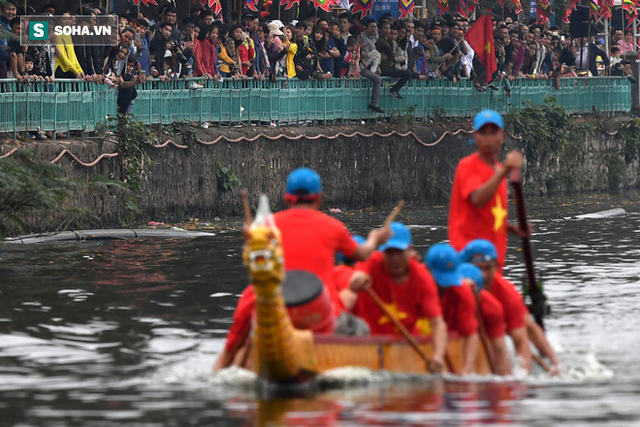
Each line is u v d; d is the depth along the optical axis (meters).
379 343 18.89
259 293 17.33
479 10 76.31
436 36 64.44
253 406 16.81
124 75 47.47
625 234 44.28
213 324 24.80
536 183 70.69
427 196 63.38
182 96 50.94
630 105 83.81
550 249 39.03
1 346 22.28
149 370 20.03
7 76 43.06
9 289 29.34
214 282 30.91
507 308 20.39
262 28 55.25
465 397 17.34
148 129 48.03
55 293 28.75
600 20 85.81
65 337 23.23
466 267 19.75
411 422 15.55
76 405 17.17
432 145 63.28
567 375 19.91
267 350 17.53
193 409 16.70
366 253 19.08
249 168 53.72
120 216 46.09
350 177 58.69
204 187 51.28
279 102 56.19
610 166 77.94
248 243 17.36
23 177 37.12
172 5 59.88
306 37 57.09
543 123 70.94
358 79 60.56
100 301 27.62
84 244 39.81
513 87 70.12
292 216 19.30
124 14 48.81
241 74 54.12
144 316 25.67
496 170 21.42
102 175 44.78
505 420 15.59
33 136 43.62
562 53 75.12
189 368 20.12
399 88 61.28
